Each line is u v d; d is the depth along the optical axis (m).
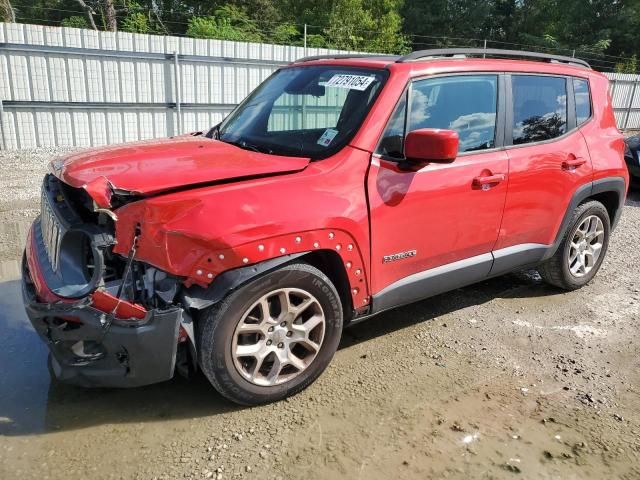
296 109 3.76
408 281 3.57
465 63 3.79
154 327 2.68
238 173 2.93
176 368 3.06
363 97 3.42
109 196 2.68
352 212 3.12
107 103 12.33
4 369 3.43
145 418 3.01
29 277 3.19
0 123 11.36
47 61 11.48
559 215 4.44
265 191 2.90
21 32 11.12
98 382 2.80
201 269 2.73
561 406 3.25
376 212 3.24
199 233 2.69
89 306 2.65
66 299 2.70
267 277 2.89
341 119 3.40
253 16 28.92
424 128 3.52
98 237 2.68
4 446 2.74
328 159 3.21
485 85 3.88
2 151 11.25
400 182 3.34
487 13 37.38
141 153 3.29
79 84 11.94
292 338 3.13
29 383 3.29
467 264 3.89
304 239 2.96
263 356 3.03
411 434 2.95
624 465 2.79
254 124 3.88
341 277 3.25
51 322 2.69
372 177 3.23
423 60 3.61
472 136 3.79
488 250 4.03
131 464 2.66
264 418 3.04
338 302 3.22
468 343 3.96
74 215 2.95
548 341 4.03
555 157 4.27
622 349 3.95
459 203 3.66
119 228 2.70
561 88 4.45
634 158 9.24
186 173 2.88
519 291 4.96
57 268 2.92
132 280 2.74
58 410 3.05
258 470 2.64
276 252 2.87
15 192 7.80
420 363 3.67
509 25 39.81
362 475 2.64
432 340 3.99
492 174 3.81
